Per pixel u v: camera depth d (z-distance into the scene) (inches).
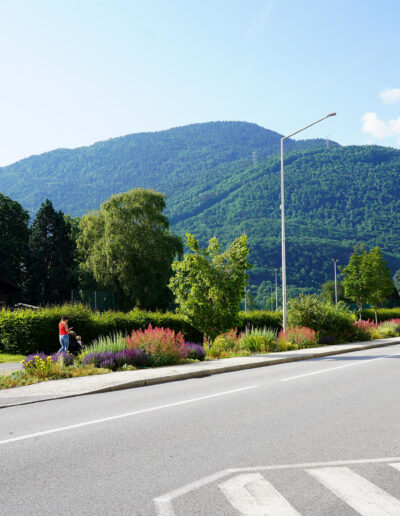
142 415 320.5
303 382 473.1
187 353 700.7
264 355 757.9
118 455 228.2
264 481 192.5
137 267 2092.8
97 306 1467.8
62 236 2770.7
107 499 175.3
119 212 2071.9
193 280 844.0
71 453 232.1
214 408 342.6
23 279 2632.9
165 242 2124.8
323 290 4451.3
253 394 403.2
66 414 329.7
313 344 945.5
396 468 209.0
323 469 207.3
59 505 170.4
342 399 377.4
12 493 181.8
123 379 491.5
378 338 1197.7
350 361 688.4
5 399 393.7
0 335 923.4
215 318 828.6
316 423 294.2
